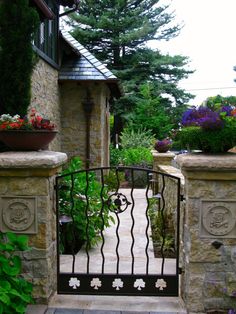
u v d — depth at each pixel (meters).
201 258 3.22
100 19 19.84
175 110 21.80
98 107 9.93
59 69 9.73
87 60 10.24
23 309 2.94
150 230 5.90
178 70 21.42
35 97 7.33
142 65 21.30
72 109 9.97
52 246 3.50
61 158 3.43
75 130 10.02
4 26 4.71
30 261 3.33
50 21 8.84
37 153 3.37
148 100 19.28
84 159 10.05
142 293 3.44
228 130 3.12
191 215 3.21
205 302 3.25
